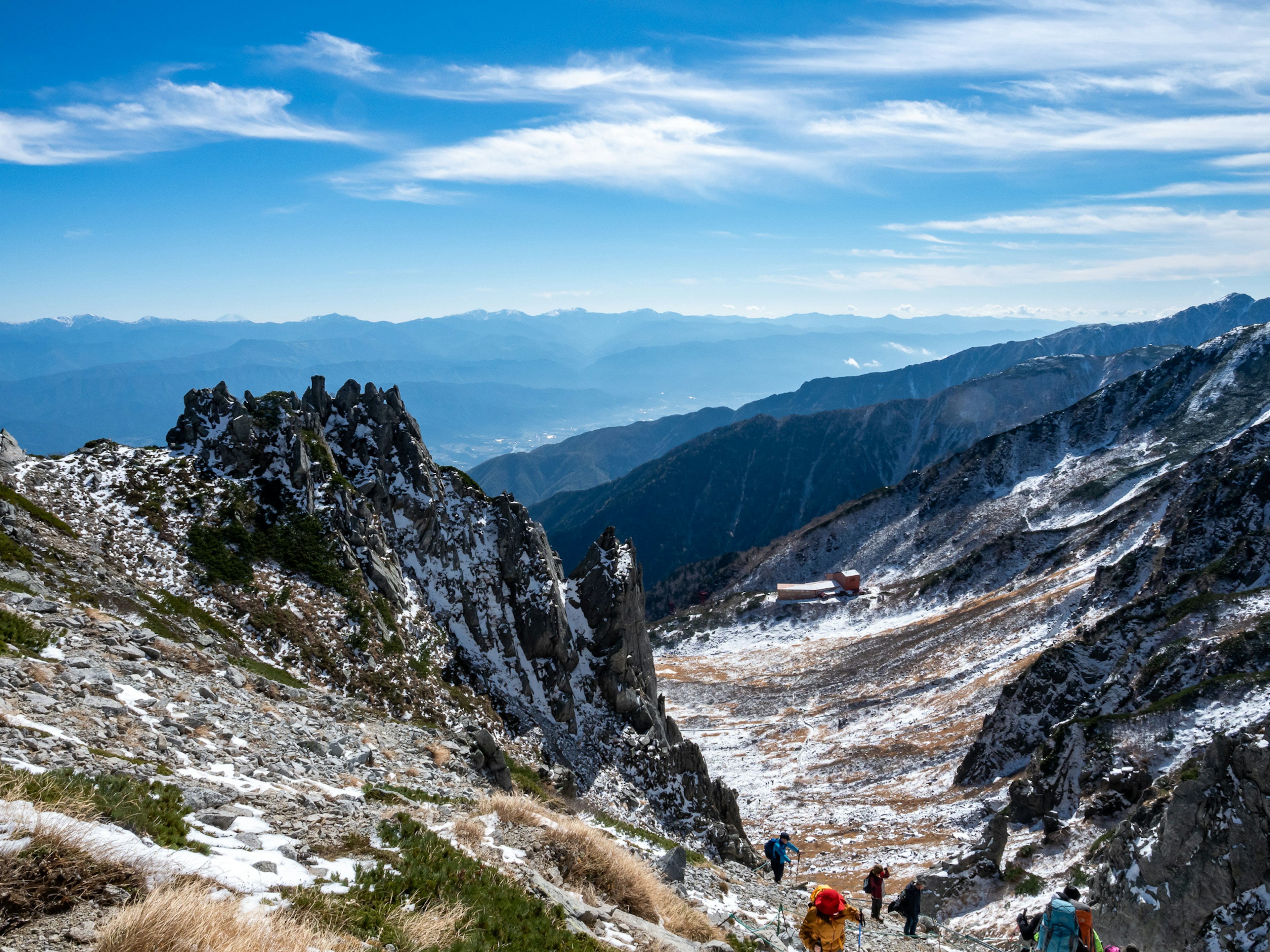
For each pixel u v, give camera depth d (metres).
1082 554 156.38
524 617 53.69
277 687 28.95
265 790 16.00
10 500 34.25
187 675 23.77
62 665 18.89
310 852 12.82
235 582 39.69
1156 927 32.31
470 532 56.31
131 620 28.59
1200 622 72.62
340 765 21.47
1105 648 82.31
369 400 57.66
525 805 20.33
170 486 43.41
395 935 10.55
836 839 73.50
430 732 32.78
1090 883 38.84
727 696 144.75
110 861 9.40
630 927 15.87
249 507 45.19
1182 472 155.75
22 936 7.75
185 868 10.19
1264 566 82.44
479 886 13.52
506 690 50.31
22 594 23.45
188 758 16.77
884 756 96.94
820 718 122.88
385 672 40.81
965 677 116.56
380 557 49.62
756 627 195.25
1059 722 78.31
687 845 47.22
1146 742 55.16
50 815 9.62
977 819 68.81
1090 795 52.91
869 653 151.25
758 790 96.06
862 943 25.44
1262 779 30.83
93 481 41.00
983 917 42.91
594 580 58.81
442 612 52.19
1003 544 181.38
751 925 23.11
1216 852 31.52
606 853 19.08
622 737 52.72
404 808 18.22
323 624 41.09
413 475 55.44
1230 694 55.09
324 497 48.78
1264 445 144.25
